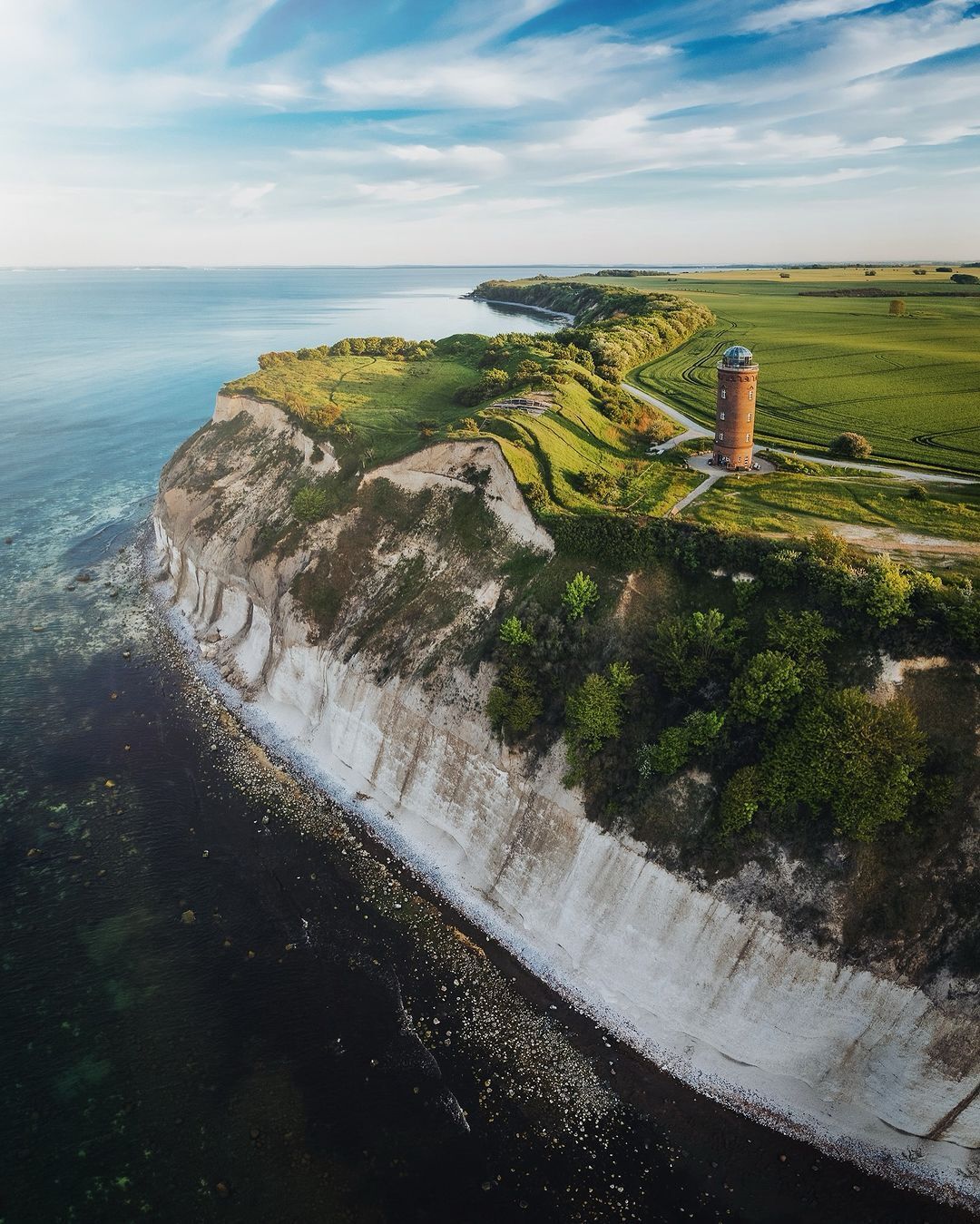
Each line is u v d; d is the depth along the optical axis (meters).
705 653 43.44
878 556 44.62
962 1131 33.75
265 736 60.28
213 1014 38.94
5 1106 34.25
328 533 67.06
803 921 35.72
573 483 60.56
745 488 59.09
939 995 33.09
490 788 47.12
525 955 43.25
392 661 55.53
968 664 37.94
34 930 42.66
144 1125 33.97
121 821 50.91
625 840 40.84
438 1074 37.03
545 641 48.31
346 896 46.50
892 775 35.16
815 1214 32.97
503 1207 32.28
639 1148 34.78
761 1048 36.97
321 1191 32.22
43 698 63.50
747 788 37.88
